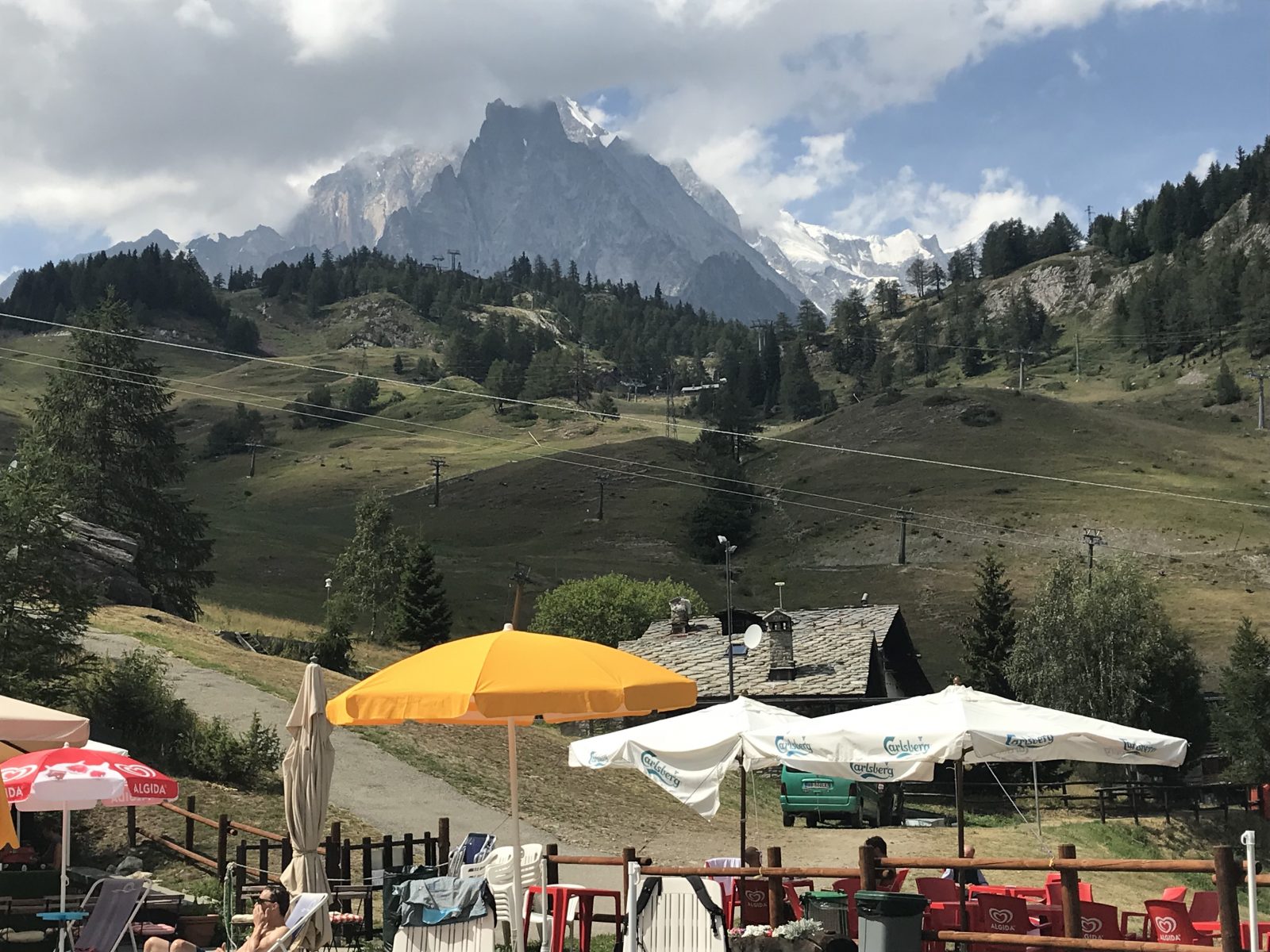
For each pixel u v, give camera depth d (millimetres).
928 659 97562
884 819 33469
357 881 18047
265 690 35312
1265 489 156000
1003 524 141125
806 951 10711
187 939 12906
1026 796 42594
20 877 14250
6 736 10867
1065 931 9734
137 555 65000
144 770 13438
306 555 130375
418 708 10344
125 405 67312
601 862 11789
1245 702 56031
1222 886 8469
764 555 145500
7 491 25250
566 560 142625
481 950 11039
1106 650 59531
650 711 11195
